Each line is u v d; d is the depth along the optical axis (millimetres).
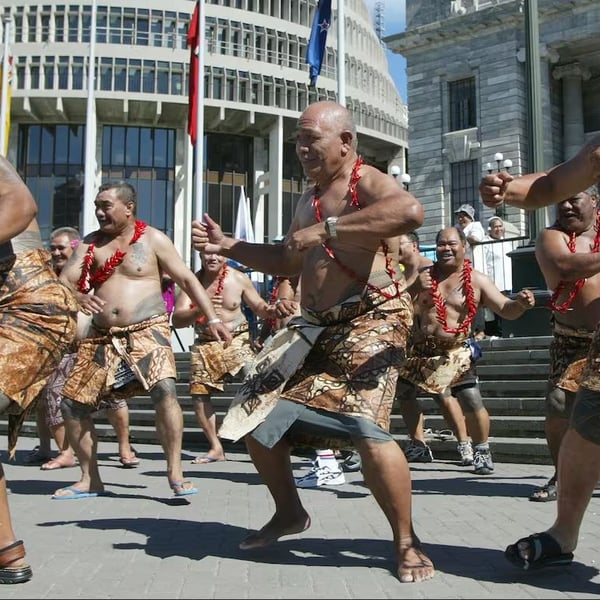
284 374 3617
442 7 38969
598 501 5570
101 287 5793
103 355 5797
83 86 49031
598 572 3531
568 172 3633
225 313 8398
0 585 3363
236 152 52969
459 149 37969
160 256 5852
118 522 4926
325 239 3465
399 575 3416
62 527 4762
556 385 5348
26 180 50656
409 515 3480
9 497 6059
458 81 38750
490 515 5062
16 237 3643
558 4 35438
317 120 3742
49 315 3602
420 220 3396
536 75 13047
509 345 10039
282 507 3977
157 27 50156
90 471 6066
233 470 7754
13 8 49406
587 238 5199
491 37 37312
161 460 8781
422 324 7230
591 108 39375
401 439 8125
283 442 3824
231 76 50156
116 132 51125
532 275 12211
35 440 11250
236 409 3678
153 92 49531
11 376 3475
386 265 3666
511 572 3543
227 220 52094
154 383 5652
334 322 3662
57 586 3342
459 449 7625
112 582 3410
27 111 49031
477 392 7055
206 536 4469
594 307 5164
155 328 5766
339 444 3656
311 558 3877
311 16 54375
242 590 3260
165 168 51438
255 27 51500
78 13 49469
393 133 58031
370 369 3512
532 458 7574
